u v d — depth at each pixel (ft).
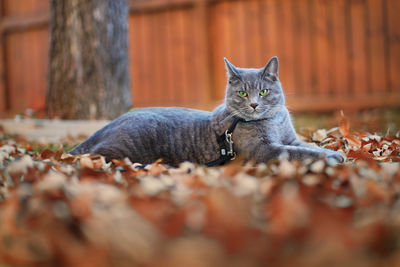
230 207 5.55
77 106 21.49
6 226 5.68
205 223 5.31
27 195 6.81
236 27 28.40
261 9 27.71
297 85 27.45
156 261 4.52
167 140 12.10
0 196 7.52
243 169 8.88
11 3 33.94
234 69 12.37
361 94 26.23
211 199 5.79
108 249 4.87
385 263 4.35
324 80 26.89
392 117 22.39
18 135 19.52
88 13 21.26
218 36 28.89
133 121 12.09
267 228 5.31
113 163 11.51
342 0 26.17
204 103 28.84
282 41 27.45
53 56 22.03
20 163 8.66
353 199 6.45
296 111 27.68
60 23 21.67
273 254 4.50
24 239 5.38
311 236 4.88
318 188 7.03
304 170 8.21
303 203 5.75
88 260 4.69
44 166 9.15
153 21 30.01
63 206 6.16
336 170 8.29
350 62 26.32
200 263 4.37
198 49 28.99
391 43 25.55
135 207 5.99
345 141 12.95
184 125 12.26
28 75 33.88
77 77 21.48
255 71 12.39
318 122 22.50
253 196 6.52
